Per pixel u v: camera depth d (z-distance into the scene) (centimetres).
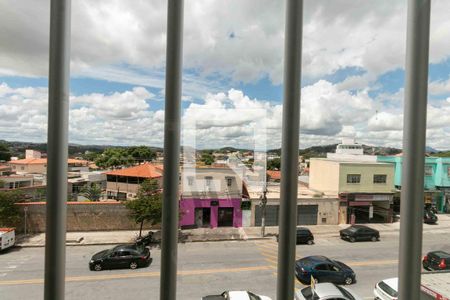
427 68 178
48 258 169
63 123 171
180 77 186
